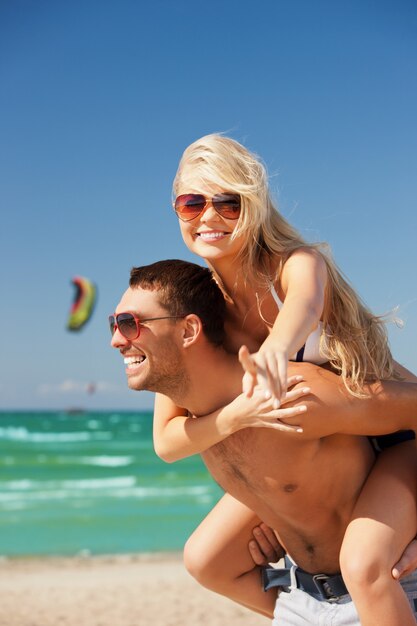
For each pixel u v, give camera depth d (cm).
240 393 333
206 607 1016
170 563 1429
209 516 399
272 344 286
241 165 352
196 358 333
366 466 349
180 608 1014
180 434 345
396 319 363
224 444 342
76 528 1995
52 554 1588
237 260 352
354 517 328
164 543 1753
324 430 321
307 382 321
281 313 309
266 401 308
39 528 2003
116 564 1427
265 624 915
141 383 337
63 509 2364
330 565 359
